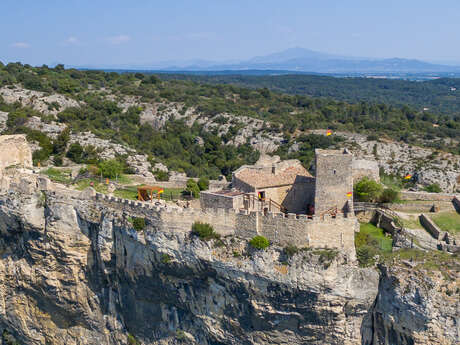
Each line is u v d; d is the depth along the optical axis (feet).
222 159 466.29
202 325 178.29
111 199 189.16
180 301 180.96
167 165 383.04
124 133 468.34
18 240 226.38
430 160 423.23
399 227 172.14
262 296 157.89
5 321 244.22
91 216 194.39
